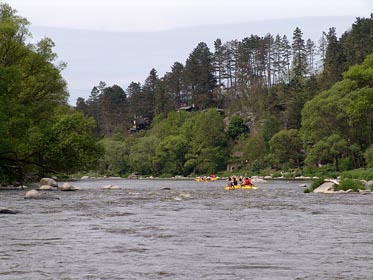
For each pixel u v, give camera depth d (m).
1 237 31.03
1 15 98.69
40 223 38.06
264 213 46.28
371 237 30.95
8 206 53.19
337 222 38.94
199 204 57.09
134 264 22.91
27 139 97.38
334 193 77.75
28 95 100.00
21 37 99.12
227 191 88.88
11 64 95.75
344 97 176.62
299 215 44.34
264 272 21.27
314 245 27.97
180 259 24.02
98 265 22.70
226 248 27.03
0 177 96.00
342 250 26.38
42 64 98.75
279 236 31.41
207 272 21.28
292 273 21.06
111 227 35.72
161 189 98.12
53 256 24.81
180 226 36.31
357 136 180.88
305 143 189.25
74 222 38.75
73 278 20.28
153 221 39.50
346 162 178.38
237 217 42.56
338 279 19.98
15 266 22.55
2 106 85.56
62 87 103.00
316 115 181.38
